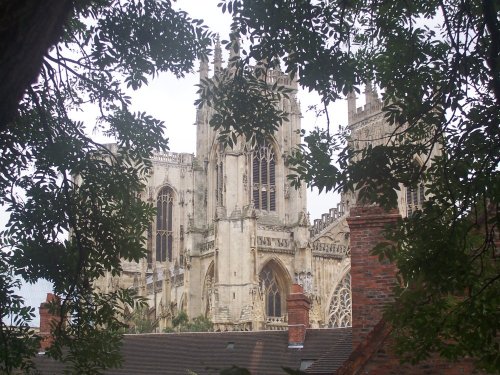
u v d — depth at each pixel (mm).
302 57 22266
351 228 29312
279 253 136000
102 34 23391
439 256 19500
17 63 8922
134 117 25719
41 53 9320
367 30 24047
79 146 24578
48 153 23656
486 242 19234
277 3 21672
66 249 25641
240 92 23391
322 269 136250
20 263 25000
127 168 26000
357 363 25594
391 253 20953
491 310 19188
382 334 25766
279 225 139750
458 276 19375
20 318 25344
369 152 20969
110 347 26797
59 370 46781
